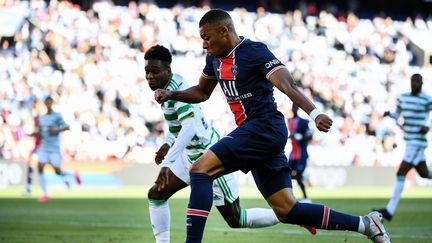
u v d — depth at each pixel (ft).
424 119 123.95
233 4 285.02
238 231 102.89
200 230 55.42
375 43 285.84
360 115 263.70
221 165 55.67
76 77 240.32
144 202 162.91
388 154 257.55
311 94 266.36
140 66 248.11
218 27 56.24
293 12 286.25
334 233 100.89
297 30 278.05
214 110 244.83
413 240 93.25
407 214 138.82
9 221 117.29
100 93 239.71
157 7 265.54
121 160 230.89
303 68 270.26
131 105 240.12
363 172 249.14
